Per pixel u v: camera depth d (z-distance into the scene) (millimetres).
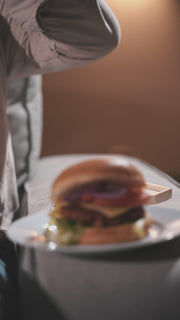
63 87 2979
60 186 721
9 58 1258
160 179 1377
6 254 965
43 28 1134
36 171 1747
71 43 1170
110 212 697
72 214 708
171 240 735
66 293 692
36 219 797
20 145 1533
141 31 2973
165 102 3045
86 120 3029
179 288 660
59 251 663
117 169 707
